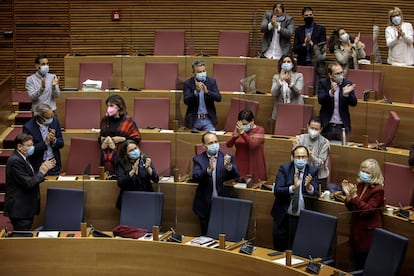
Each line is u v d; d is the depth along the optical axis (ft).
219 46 80.94
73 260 54.90
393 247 48.49
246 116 61.82
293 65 69.77
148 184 59.21
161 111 70.38
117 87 76.84
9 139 71.20
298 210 55.16
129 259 54.75
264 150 64.69
